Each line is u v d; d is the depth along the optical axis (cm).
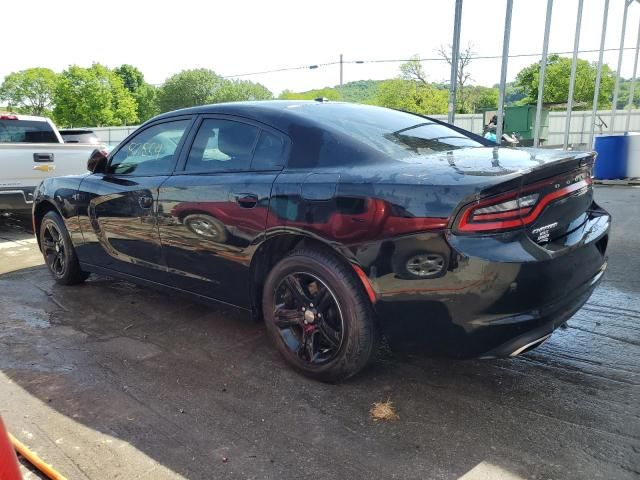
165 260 362
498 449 233
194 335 367
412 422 256
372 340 272
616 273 483
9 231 787
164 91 6700
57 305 435
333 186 264
